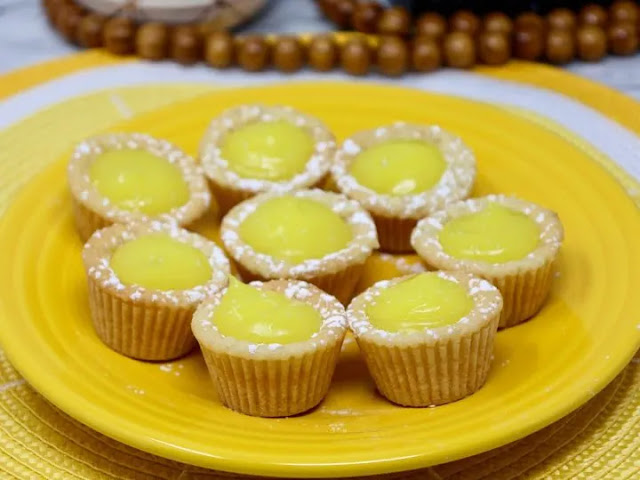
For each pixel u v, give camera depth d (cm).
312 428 34
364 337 35
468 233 40
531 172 45
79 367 36
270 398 35
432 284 36
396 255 43
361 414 35
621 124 52
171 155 44
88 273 38
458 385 35
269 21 62
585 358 35
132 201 42
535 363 36
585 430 36
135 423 33
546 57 58
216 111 49
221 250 40
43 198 43
